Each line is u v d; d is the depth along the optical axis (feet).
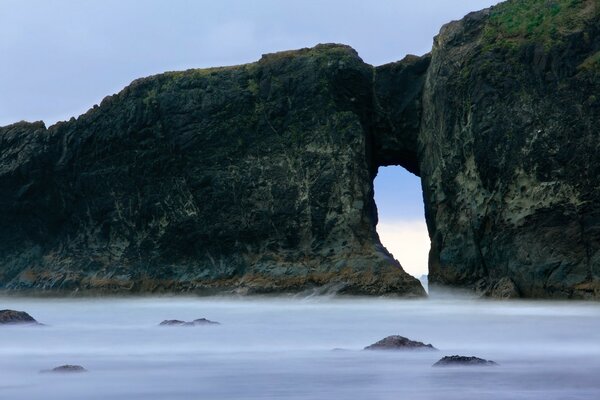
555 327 164.66
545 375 97.86
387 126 314.55
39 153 334.24
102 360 116.47
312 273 282.97
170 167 311.27
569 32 266.36
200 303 277.44
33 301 313.94
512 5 286.46
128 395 86.84
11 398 85.61
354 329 164.66
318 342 140.15
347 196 290.35
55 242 338.75
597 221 249.14
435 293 284.61
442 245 285.64
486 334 151.84
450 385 90.79
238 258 298.56
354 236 285.02
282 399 83.71
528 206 258.78
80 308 253.65
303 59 308.19
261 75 311.06
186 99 312.50
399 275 271.08
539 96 263.29
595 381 93.40
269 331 160.66
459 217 280.10
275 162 301.02
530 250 255.50
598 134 253.65
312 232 291.17
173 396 86.07
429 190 298.76
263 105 306.76
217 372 102.89
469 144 275.39
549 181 256.73
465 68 279.69
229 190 303.27
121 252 319.88
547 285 251.60
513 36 275.80
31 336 152.87
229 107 308.40
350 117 298.97
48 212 337.31
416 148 312.71
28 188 335.47
